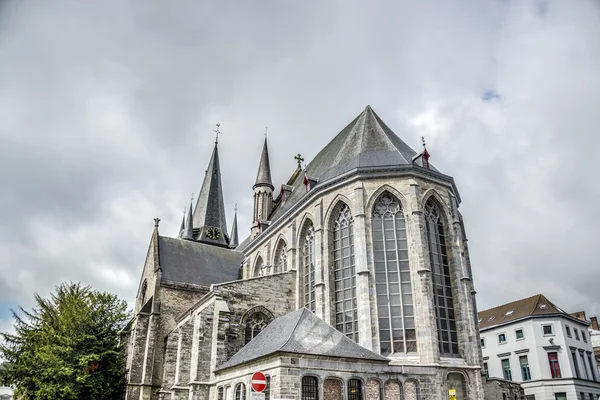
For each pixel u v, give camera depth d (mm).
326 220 37969
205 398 32312
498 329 64938
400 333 31984
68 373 35250
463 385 31281
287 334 26484
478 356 32688
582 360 60125
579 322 63125
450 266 35594
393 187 36062
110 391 38781
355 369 25000
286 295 38969
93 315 40125
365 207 35688
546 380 57125
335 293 36156
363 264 33688
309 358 23734
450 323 33781
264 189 68188
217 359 33000
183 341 35781
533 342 59562
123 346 42250
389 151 39188
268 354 23953
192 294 46406
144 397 39781
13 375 41438
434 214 36969
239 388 27859
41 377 36500
